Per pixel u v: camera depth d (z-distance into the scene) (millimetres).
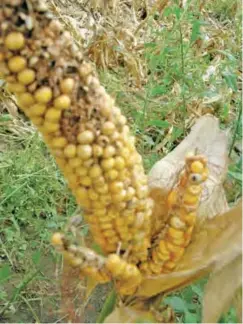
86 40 998
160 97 882
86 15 1054
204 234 374
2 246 681
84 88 304
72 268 365
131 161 327
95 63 934
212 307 381
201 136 414
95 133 311
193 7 1037
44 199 724
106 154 314
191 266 373
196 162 334
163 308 396
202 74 890
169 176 384
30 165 760
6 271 617
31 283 651
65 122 306
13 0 282
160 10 1066
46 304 642
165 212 367
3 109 894
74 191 331
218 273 377
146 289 373
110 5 1044
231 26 1085
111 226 340
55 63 294
